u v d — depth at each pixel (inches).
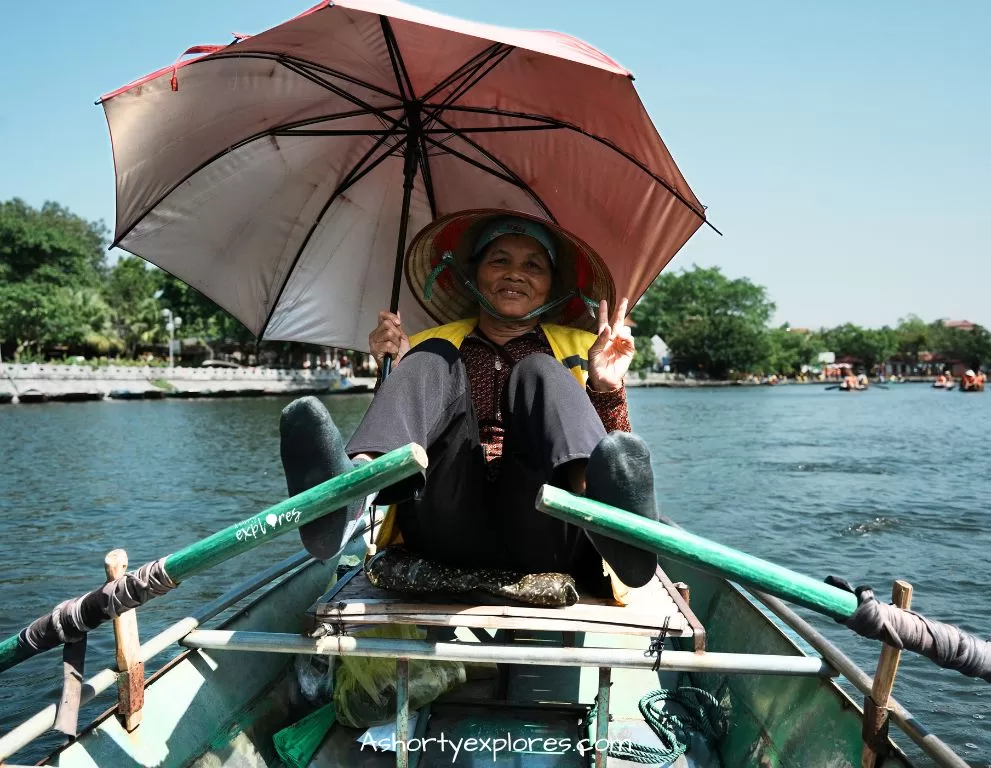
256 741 98.3
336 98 117.3
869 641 251.8
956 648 67.9
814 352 4832.7
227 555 68.6
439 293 110.1
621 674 120.0
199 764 87.0
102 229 3093.0
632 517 65.4
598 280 100.5
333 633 83.6
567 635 98.0
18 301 1969.7
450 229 103.2
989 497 514.9
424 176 130.0
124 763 77.5
